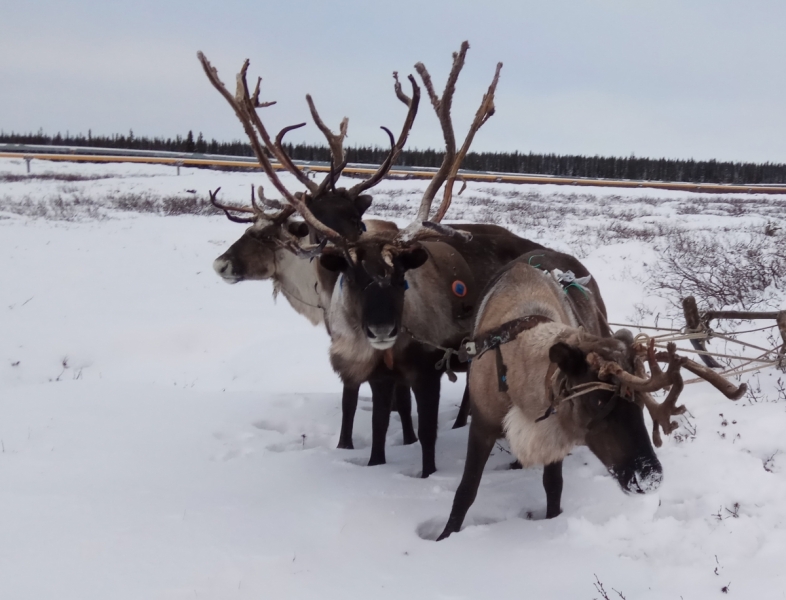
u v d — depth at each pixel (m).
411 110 5.56
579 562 3.74
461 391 7.82
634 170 75.25
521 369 3.83
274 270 6.59
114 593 3.52
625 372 3.31
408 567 3.81
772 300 9.19
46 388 7.26
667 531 3.97
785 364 5.33
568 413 3.63
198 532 4.20
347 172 38.38
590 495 4.56
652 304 9.80
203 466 5.33
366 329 4.64
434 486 4.89
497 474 5.17
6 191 26.03
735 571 3.53
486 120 5.18
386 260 4.75
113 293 11.88
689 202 31.70
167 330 9.95
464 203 26.39
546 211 24.48
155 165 39.38
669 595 3.36
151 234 17.34
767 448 4.91
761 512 4.10
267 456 5.57
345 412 6.00
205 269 13.81
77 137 73.56
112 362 9.15
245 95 5.05
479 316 4.49
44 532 4.15
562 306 4.37
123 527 4.25
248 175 33.78
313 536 4.17
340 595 3.53
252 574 3.71
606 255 13.32
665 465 4.78
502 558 3.84
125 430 6.11
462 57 4.93
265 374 8.77
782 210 27.14
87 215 20.48
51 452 5.54
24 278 12.50
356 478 5.07
